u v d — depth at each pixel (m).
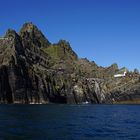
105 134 66.94
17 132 63.34
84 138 59.81
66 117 111.12
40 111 142.50
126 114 148.62
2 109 149.62
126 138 62.22
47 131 66.81
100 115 133.25
